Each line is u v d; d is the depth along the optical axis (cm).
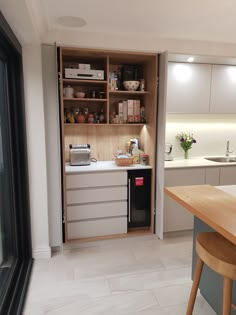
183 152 355
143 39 265
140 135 339
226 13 211
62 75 267
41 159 250
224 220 125
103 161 331
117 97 326
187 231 319
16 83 230
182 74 304
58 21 226
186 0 188
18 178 243
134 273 239
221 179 313
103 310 193
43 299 205
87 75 278
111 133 334
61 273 239
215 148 368
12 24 177
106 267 249
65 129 318
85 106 319
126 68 305
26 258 257
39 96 241
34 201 255
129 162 302
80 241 285
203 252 140
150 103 299
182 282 225
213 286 183
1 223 226
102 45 256
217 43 282
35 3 173
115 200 293
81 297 207
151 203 306
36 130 245
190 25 237
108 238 295
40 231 261
